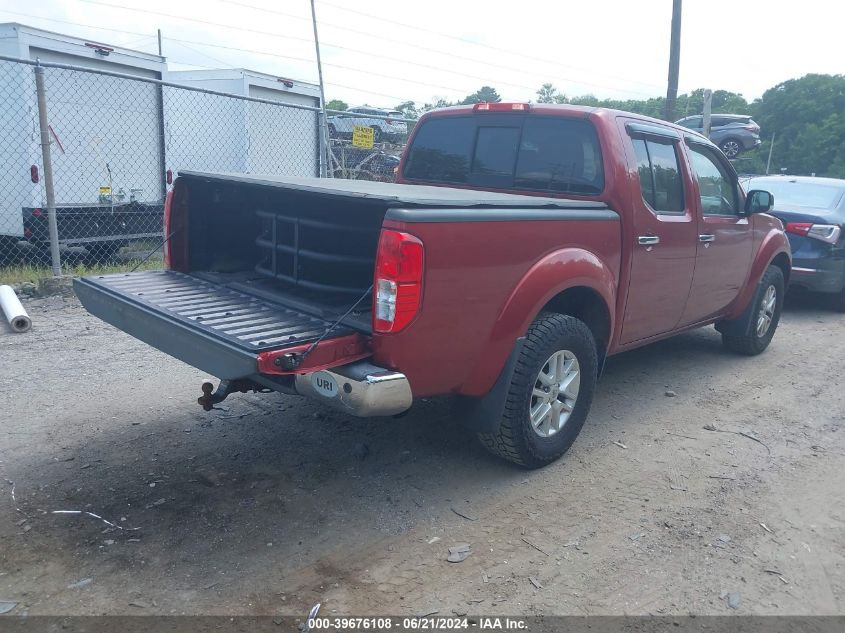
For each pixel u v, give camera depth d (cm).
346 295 392
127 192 1112
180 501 388
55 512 371
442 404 536
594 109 478
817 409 572
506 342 390
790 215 896
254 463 434
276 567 335
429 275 339
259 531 363
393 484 417
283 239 421
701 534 377
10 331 684
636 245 476
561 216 410
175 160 1205
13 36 924
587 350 444
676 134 536
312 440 470
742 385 625
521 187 504
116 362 606
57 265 821
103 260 1078
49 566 328
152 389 547
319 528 369
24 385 545
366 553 349
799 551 366
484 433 419
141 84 1118
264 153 1341
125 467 422
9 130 952
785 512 404
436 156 552
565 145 483
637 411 552
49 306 776
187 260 461
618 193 461
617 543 366
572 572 340
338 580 327
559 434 444
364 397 326
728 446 492
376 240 376
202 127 1266
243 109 1284
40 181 969
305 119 1419
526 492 415
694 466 459
